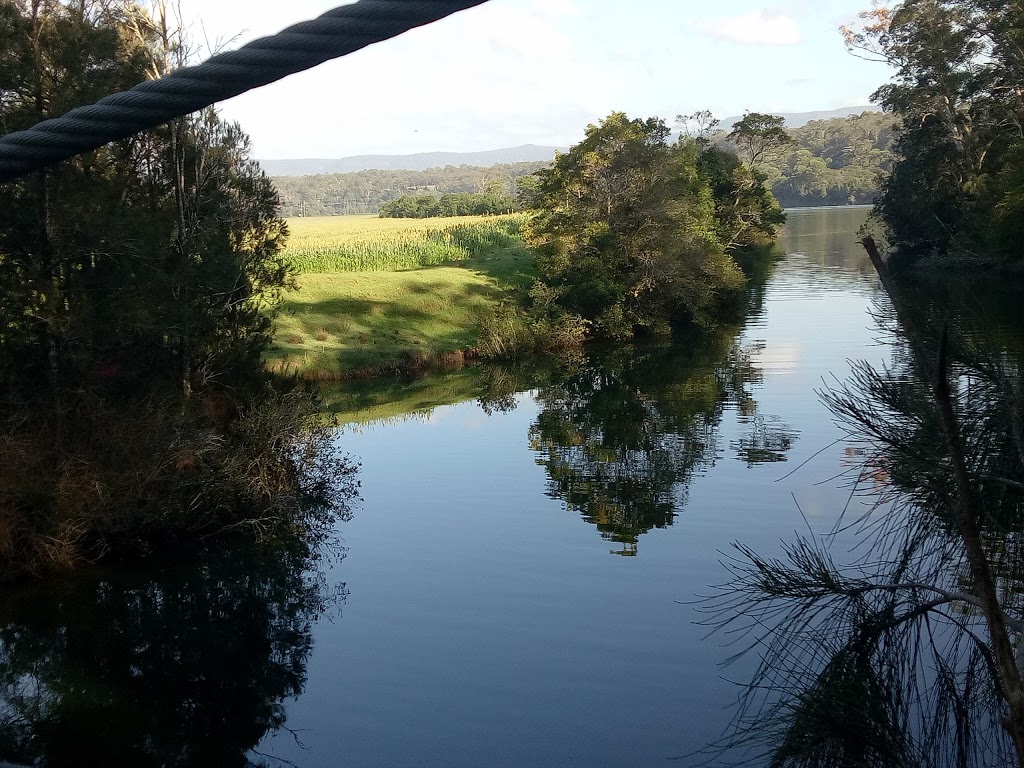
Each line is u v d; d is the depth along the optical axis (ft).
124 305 54.13
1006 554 21.11
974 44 206.08
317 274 164.45
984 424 18.66
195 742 33.91
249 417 60.95
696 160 218.38
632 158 150.41
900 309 16.81
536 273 172.96
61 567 51.19
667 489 62.64
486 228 230.68
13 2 52.75
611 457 72.59
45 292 51.78
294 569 51.44
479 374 119.34
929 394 18.86
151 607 47.11
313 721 34.96
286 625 43.93
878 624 27.27
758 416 83.71
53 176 53.06
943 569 24.14
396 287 152.66
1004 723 19.92
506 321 134.62
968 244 155.84
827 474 63.21
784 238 336.90
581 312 142.51
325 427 67.77
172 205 61.57
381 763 31.91
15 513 49.93
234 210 67.21
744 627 39.60
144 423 54.44
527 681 37.14
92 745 34.04
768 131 298.97
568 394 102.01
